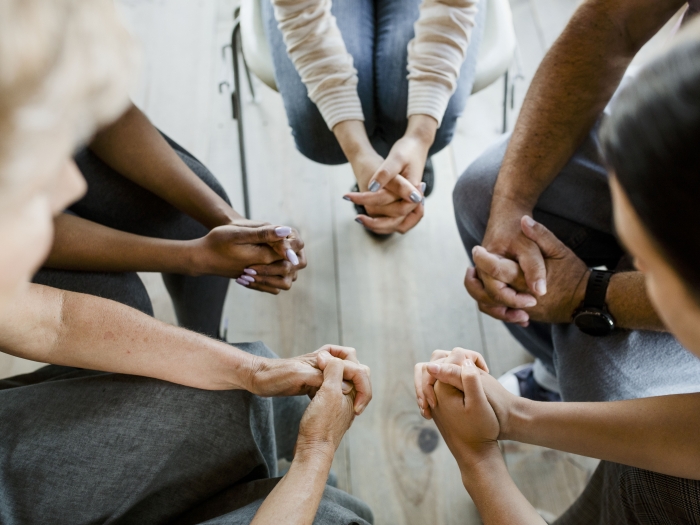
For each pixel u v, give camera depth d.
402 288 1.49
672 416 0.67
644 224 0.37
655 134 0.34
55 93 0.28
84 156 0.96
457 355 0.85
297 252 1.02
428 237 1.56
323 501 0.72
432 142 1.17
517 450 1.28
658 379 0.83
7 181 0.29
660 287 0.40
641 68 0.37
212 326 1.28
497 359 1.40
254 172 1.67
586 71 0.89
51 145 0.30
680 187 0.34
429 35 1.11
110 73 0.32
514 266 0.93
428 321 1.45
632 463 0.69
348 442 1.29
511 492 0.73
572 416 0.74
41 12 0.27
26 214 0.33
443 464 1.26
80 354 0.74
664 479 0.68
